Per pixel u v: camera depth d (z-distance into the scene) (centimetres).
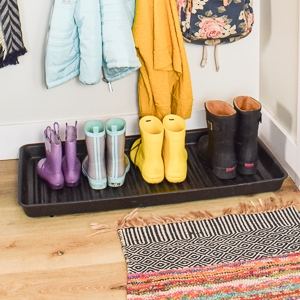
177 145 208
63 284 173
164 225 197
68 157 208
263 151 228
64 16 200
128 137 238
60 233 194
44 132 216
